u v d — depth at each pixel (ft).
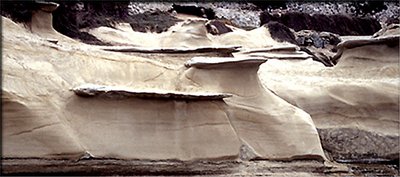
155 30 63.16
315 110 38.04
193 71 30.66
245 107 30.37
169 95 27.04
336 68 42.11
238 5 85.76
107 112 26.17
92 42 48.67
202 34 52.70
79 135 25.32
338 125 37.78
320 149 31.12
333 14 90.53
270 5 89.20
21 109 24.11
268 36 67.77
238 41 60.49
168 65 31.86
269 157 29.73
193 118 27.96
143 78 29.89
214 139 28.19
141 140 26.45
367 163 36.29
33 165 23.99
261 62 31.22
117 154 25.73
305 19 85.30
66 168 24.68
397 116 37.96
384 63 40.32
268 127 30.40
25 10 35.63
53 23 45.88
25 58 26.25
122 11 62.39
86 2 53.93
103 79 28.50
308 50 67.46
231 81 30.73
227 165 28.32
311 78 40.47
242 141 29.53
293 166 30.01
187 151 27.32
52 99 25.48
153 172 26.48
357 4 96.58
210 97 28.40
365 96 38.11
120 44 50.42
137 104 26.73
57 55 27.81
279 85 38.42
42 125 24.45
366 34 89.35
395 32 45.09
